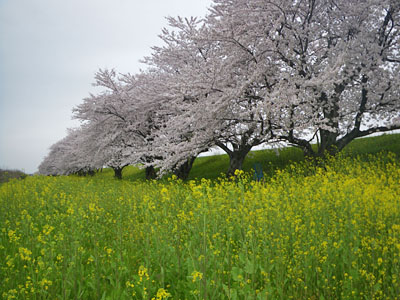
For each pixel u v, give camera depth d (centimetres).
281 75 1366
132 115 1984
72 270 405
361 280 391
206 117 1353
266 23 1372
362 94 1427
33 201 908
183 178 1830
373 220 517
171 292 394
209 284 353
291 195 688
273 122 1360
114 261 448
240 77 1403
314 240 442
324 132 1420
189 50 1772
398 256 374
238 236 484
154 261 447
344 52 1187
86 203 766
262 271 369
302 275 402
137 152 1919
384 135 2016
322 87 1233
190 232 486
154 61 2117
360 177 995
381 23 1488
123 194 961
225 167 2261
